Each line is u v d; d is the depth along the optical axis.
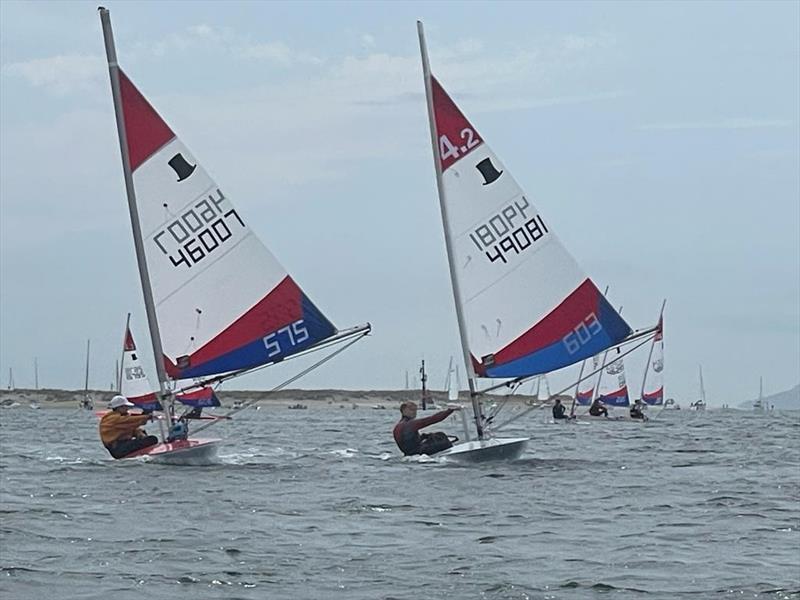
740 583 28.70
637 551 32.84
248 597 26.73
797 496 45.75
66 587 27.44
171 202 57.59
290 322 58.53
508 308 58.62
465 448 56.84
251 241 58.25
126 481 48.97
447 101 58.69
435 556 31.70
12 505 41.28
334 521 37.97
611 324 59.47
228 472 52.72
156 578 28.48
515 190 58.97
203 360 57.75
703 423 145.38
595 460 62.47
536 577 29.16
